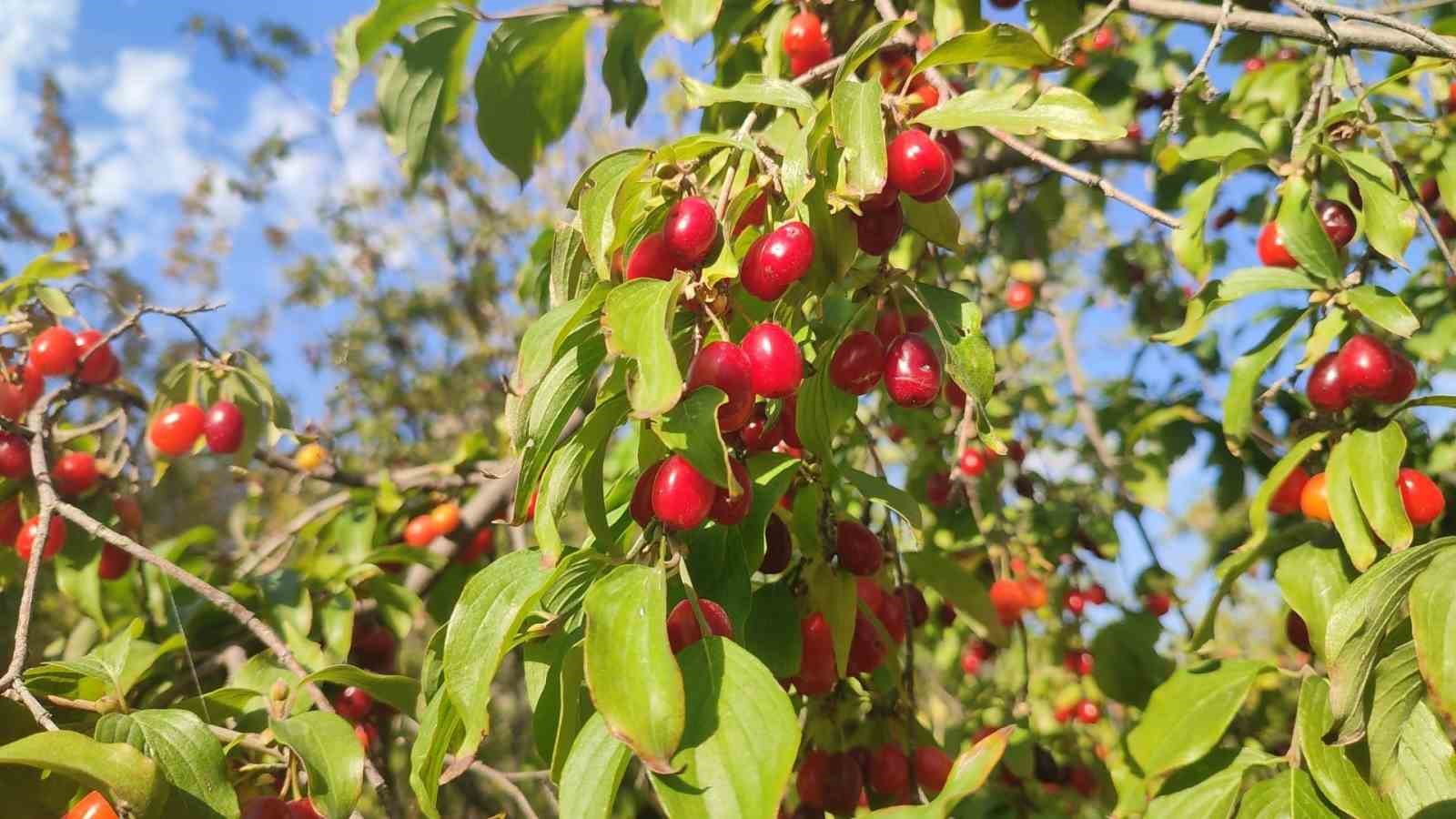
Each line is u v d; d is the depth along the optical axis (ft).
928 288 1.18
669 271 1.06
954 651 2.74
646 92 1.97
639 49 1.91
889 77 1.60
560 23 1.86
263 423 1.90
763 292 1.07
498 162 1.97
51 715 1.23
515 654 2.75
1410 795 1.15
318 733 1.21
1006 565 2.05
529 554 1.08
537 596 0.99
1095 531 2.51
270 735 1.23
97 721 1.17
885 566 1.40
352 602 1.91
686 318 1.06
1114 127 1.10
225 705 1.35
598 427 1.03
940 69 1.65
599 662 0.92
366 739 1.86
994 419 2.69
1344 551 1.26
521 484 1.05
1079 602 2.39
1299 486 1.31
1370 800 1.13
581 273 1.18
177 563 1.97
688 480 0.99
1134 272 3.00
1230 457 2.29
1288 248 1.33
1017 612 2.02
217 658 1.80
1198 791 1.22
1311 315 1.33
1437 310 1.96
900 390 1.14
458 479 2.27
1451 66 1.36
